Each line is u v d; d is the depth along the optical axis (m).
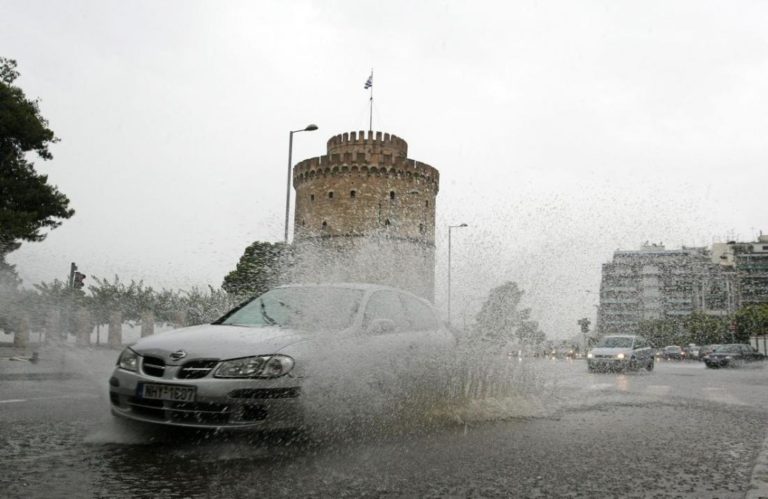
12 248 22.88
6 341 22.27
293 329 5.39
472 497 3.67
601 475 4.30
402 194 57.06
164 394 4.65
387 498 3.59
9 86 25.20
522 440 5.53
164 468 4.10
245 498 3.50
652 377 17.80
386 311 6.24
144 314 25.94
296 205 60.03
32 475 3.87
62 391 8.72
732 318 64.44
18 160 24.94
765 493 3.85
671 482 4.15
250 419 4.55
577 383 12.90
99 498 3.44
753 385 14.22
